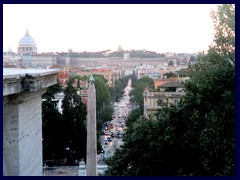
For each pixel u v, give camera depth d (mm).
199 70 23203
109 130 90750
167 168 21062
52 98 51781
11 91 11273
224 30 23703
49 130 49438
